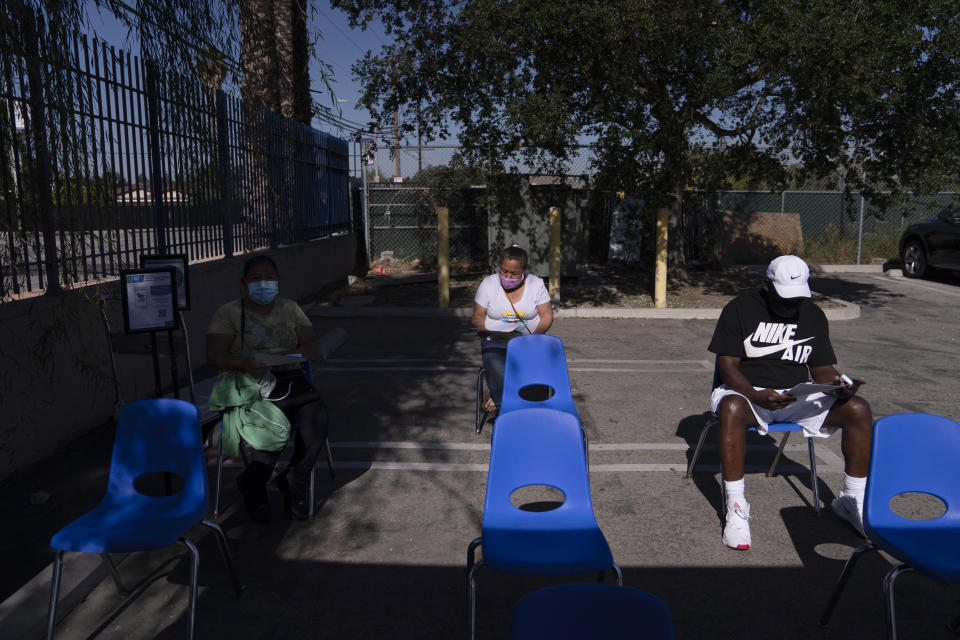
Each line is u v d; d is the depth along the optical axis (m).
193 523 2.89
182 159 6.62
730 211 18.20
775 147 11.78
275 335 4.02
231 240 8.17
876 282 14.83
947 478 2.82
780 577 3.38
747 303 4.10
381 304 11.54
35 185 4.41
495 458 2.96
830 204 18.95
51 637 2.70
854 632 2.95
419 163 16.88
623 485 4.50
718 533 3.84
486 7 9.01
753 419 3.80
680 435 5.47
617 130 9.62
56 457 4.69
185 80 5.14
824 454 5.10
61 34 3.99
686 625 2.99
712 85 9.25
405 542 3.73
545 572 2.54
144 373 6.04
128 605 3.14
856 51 8.70
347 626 2.98
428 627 2.98
